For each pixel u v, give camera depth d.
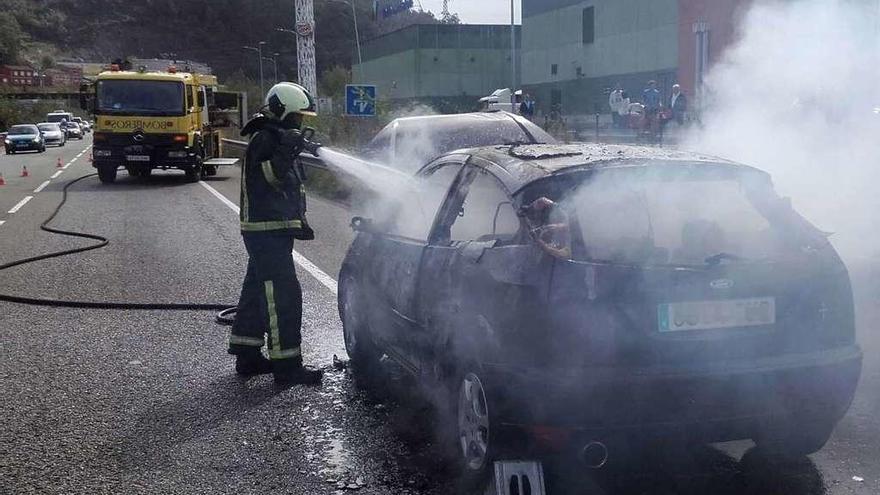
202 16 166.88
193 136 22.97
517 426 3.66
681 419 3.63
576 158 4.28
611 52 39.00
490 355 3.77
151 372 6.12
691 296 3.66
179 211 16.53
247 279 6.03
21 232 13.51
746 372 3.66
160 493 4.13
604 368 3.58
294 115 5.83
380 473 4.30
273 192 5.73
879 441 4.52
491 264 3.94
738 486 4.05
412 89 57.38
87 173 27.77
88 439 4.85
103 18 170.88
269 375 6.03
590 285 3.60
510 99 25.73
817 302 3.86
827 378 3.80
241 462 4.50
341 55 115.56
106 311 8.04
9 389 5.76
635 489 4.04
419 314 4.67
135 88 22.39
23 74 118.38
